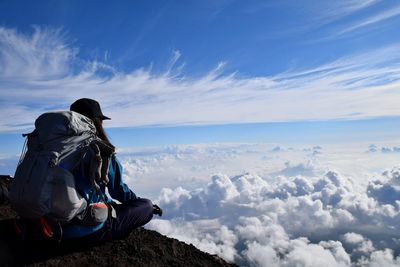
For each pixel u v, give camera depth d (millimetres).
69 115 1828
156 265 2359
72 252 2178
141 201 2285
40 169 1685
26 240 2061
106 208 1975
